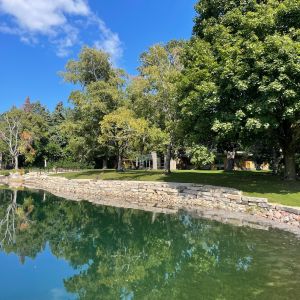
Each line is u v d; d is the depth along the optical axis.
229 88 17.84
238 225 15.98
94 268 11.12
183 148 35.31
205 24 21.75
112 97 37.72
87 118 38.59
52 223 19.17
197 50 20.78
